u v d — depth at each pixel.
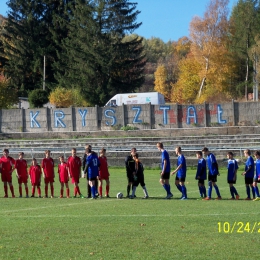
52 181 30.41
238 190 32.50
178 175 27.17
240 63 100.94
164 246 15.16
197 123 62.47
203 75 98.62
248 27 98.12
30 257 14.03
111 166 50.25
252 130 59.34
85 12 92.94
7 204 25.58
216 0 98.38
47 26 103.81
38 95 85.56
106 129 65.00
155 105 63.69
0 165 30.36
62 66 95.81
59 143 59.69
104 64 91.06
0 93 81.38
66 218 20.27
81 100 88.62
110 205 24.30
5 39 107.75
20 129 67.56
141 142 57.50
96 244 15.46
